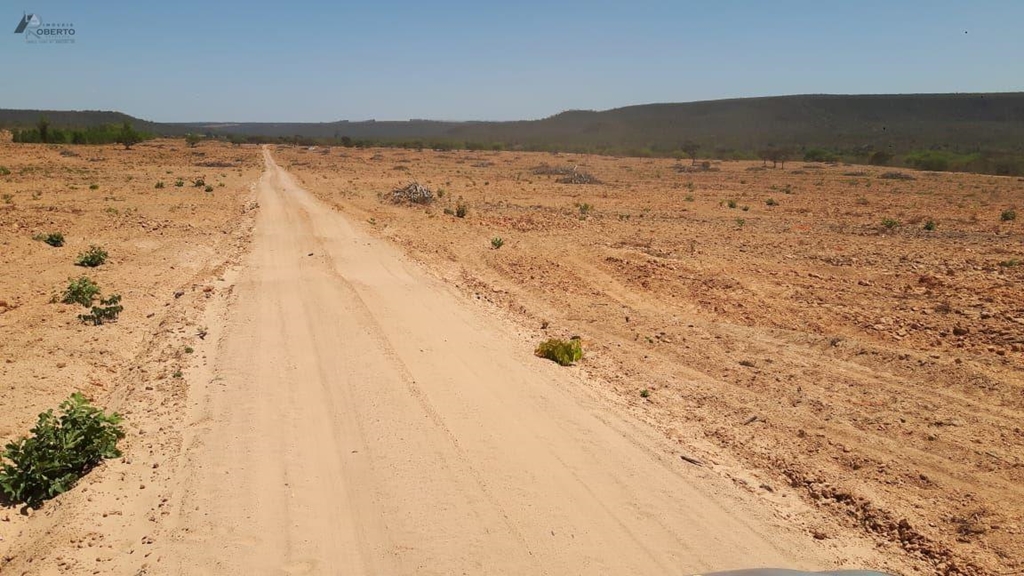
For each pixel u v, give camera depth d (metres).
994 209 33.34
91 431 6.68
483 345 10.91
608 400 8.83
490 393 8.81
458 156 93.25
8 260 16.28
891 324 12.48
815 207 34.75
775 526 5.93
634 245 21.89
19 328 10.89
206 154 77.56
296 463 6.82
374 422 7.81
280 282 15.06
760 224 27.89
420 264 17.89
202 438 7.31
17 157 56.38
